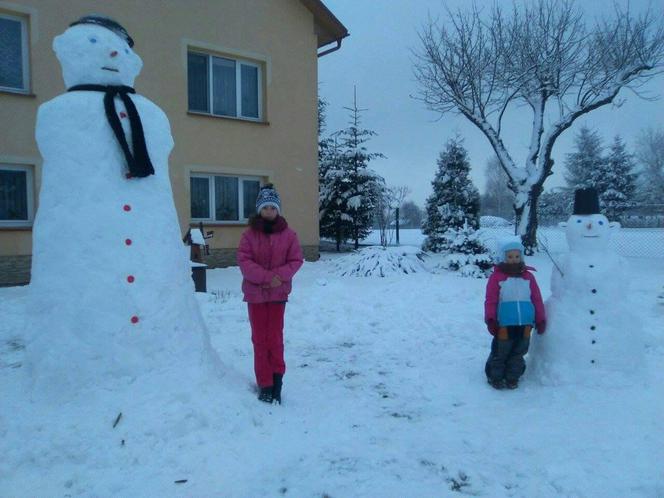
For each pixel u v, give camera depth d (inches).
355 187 793.6
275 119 568.7
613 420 146.0
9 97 409.4
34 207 424.2
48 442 125.7
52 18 425.1
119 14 464.4
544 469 121.4
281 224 166.9
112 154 148.9
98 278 141.9
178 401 139.9
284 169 577.9
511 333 171.9
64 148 147.2
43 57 421.1
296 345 235.3
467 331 255.4
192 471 121.3
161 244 152.9
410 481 118.5
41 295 145.3
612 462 124.0
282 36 569.0
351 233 804.0
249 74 561.6
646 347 216.4
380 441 138.3
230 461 125.8
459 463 125.6
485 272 471.5
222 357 211.3
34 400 139.3
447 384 182.2
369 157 799.1
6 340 240.4
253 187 567.2
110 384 138.4
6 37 413.4
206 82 531.8
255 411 150.3
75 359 138.9
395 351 225.5
